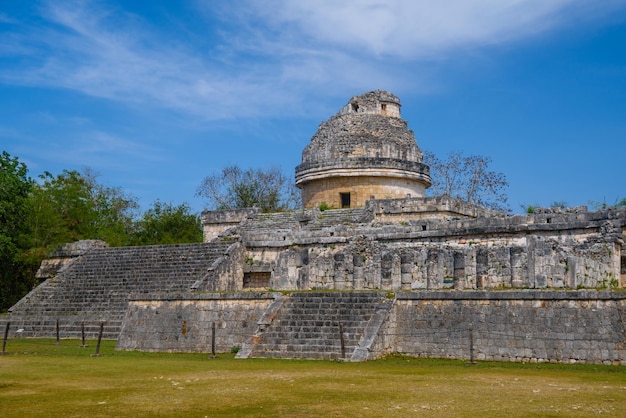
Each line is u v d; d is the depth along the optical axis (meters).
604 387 18.64
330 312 29.08
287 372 22.08
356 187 51.78
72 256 47.00
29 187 48.59
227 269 40.66
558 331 25.17
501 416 14.63
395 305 28.44
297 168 54.19
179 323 31.67
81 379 20.55
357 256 35.03
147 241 66.75
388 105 53.97
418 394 17.47
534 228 35.88
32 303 41.78
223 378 20.55
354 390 18.16
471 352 25.11
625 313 24.12
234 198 76.62
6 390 18.47
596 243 31.98
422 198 46.78
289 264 39.22
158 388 18.62
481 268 31.20
